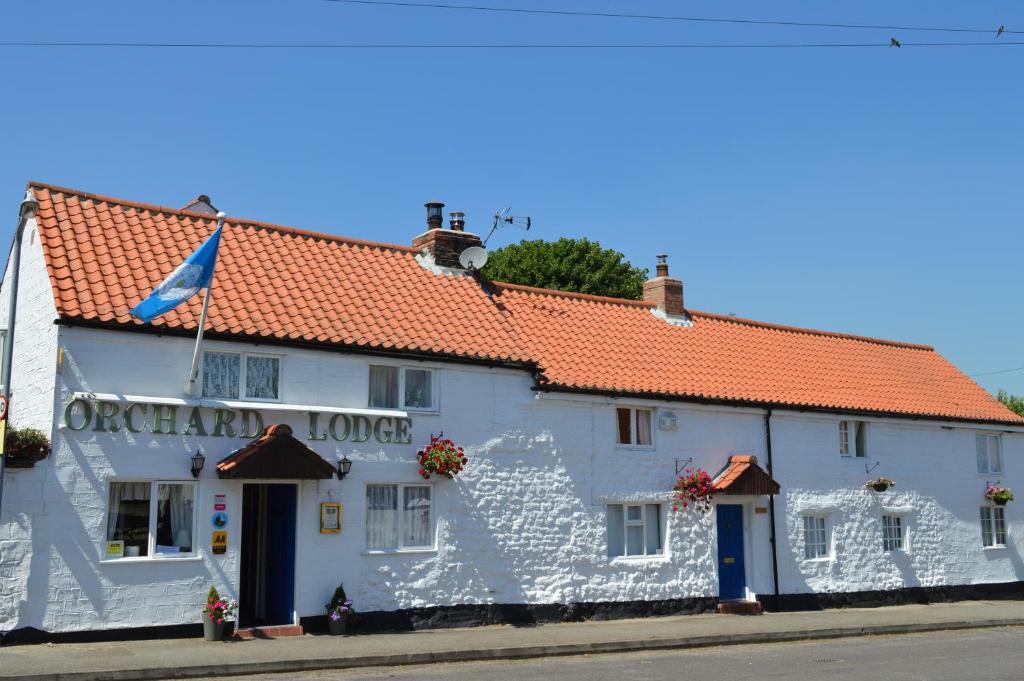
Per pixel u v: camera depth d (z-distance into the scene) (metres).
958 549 26.61
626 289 41.88
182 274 14.81
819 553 23.84
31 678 11.92
